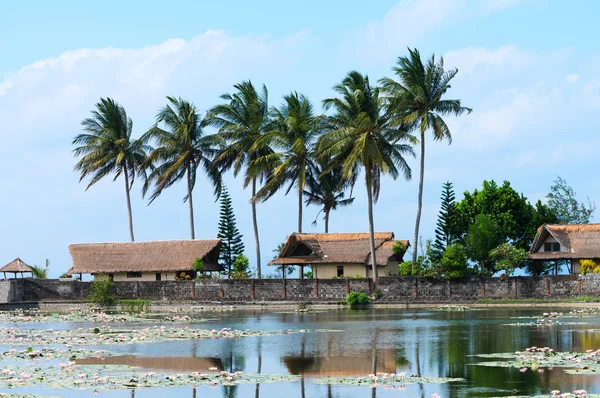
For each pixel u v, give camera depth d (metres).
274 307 80.81
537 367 33.66
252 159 91.19
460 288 77.81
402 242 86.81
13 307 83.69
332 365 36.56
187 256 89.31
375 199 84.25
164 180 94.25
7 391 29.86
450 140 82.12
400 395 29.03
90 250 93.12
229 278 87.06
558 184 105.12
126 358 38.88
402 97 81.12
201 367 36.09
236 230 106.69
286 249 89.31
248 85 92.25
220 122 93.94
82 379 32.31
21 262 89.44
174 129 95.81
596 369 32.81
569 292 75.25
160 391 30.27
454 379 31.78
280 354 40.22
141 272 90.31
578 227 82.19
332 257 86.94
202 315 70.44
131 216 98.62
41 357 39.09
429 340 45.16
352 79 80.00
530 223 97.19
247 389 30.66
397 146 83.19
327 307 79.19
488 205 97.56
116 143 96.50
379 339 46.31
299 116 90.06
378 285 79.44
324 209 95.31
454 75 81.81
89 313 75.50
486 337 45.81
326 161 87.75
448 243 98.75
